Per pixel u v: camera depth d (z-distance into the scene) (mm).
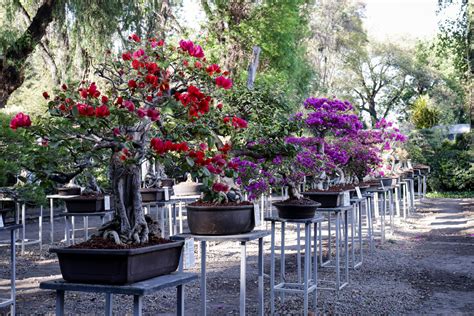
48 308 4926
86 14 11633
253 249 8492
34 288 5859
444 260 7344
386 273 6465
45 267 7309
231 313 4703
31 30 11797
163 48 2875
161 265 2592
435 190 22859
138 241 2539
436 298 5230
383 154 11859
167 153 2617
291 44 17438
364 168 7621
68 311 4832
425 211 15039
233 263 7242
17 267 7297
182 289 2738
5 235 10695
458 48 19344
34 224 12891
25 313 4746
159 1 13391
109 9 11820
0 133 5516
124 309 4867
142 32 13367
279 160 4605
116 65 2949
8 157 5734
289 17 16703
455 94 32594
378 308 4805
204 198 3852
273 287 4645
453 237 9781
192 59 2881
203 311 3932
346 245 5852
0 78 11812
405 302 5039
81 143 2637
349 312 4660
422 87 34969
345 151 7141
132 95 2779
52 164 2686
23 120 2488
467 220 12555
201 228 3646
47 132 2613
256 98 4477
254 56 12562
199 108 2623
